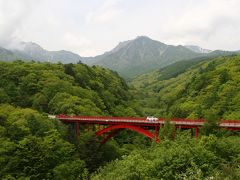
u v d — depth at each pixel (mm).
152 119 73438
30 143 67438
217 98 121812
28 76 120000
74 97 112250
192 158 33438
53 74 130500
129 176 32125
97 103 126500
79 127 90688
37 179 63656
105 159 85938
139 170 32219
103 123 83750
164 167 33188
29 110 94000
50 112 104000
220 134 52875
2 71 124000
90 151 82812
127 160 35469
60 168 66875
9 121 84125
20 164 64750
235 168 30359
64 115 93375
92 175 51656
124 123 79125
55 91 115062
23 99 108812
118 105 148625
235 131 59844
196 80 162250
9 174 62281
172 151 35344
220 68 159625
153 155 39094
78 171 70188
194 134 65938
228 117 102000
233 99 115750
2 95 105375
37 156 65688
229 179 28375
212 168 32438
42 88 115875
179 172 32688
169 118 61594
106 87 162125
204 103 125125
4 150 67000
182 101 148375
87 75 155125
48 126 82750
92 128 91875
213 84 143250
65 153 73125
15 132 75562
